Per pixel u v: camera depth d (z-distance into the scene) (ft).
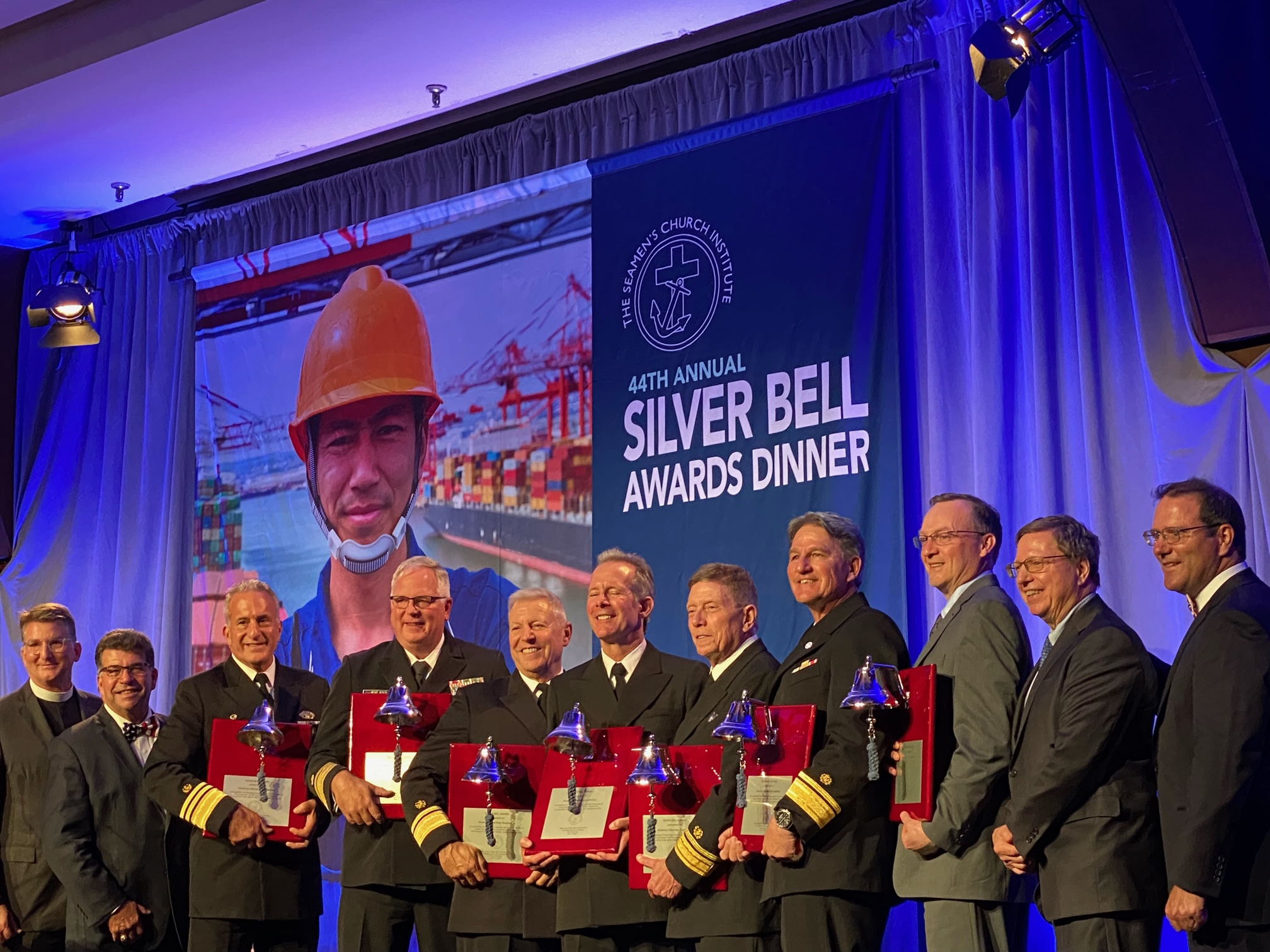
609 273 18.63
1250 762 9.95
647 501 17.76
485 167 20.75
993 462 15.64
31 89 20.18
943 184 16.63
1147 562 14.69
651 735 12.65
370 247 20.93
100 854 15.40
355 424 20.57
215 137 21.77
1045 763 10.64
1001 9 16.47
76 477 24.03
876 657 11.87
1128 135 15.40
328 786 14.01
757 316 17.30
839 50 17.84
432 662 14.61
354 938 13.80
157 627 22.34
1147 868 10.56
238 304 22.04
